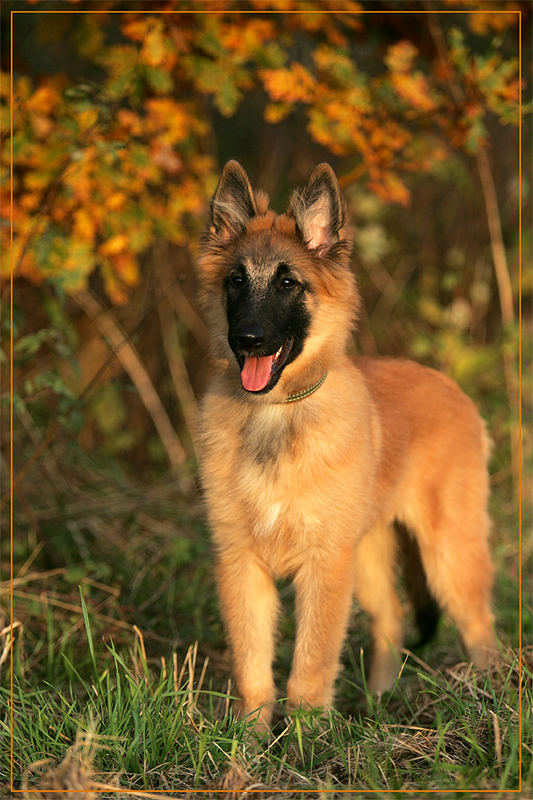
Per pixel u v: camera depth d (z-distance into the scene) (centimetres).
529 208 1443
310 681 622
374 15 1056
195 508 1094
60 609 805
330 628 628
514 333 1185
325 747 577
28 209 866
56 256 853
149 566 906
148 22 843
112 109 839
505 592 909
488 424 1216
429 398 762
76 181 839
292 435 616
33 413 1059
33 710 593
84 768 508
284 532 626
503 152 1434
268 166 1387
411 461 737
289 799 496
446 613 792
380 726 584
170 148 888
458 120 905
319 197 655
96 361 1222
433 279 1423
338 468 618
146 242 912
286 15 932
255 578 645
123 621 790
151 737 539
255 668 630
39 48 1239
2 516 928
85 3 913
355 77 899
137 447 1298
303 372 626
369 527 693
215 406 655
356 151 935
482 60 873
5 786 518
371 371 748
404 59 900
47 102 852
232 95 901
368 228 1295
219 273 668
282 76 873
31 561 862
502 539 1039
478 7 985
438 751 518
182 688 667
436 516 750
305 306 638
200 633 782
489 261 1409
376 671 761
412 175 1359
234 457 635
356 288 677
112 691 637
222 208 672
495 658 692
